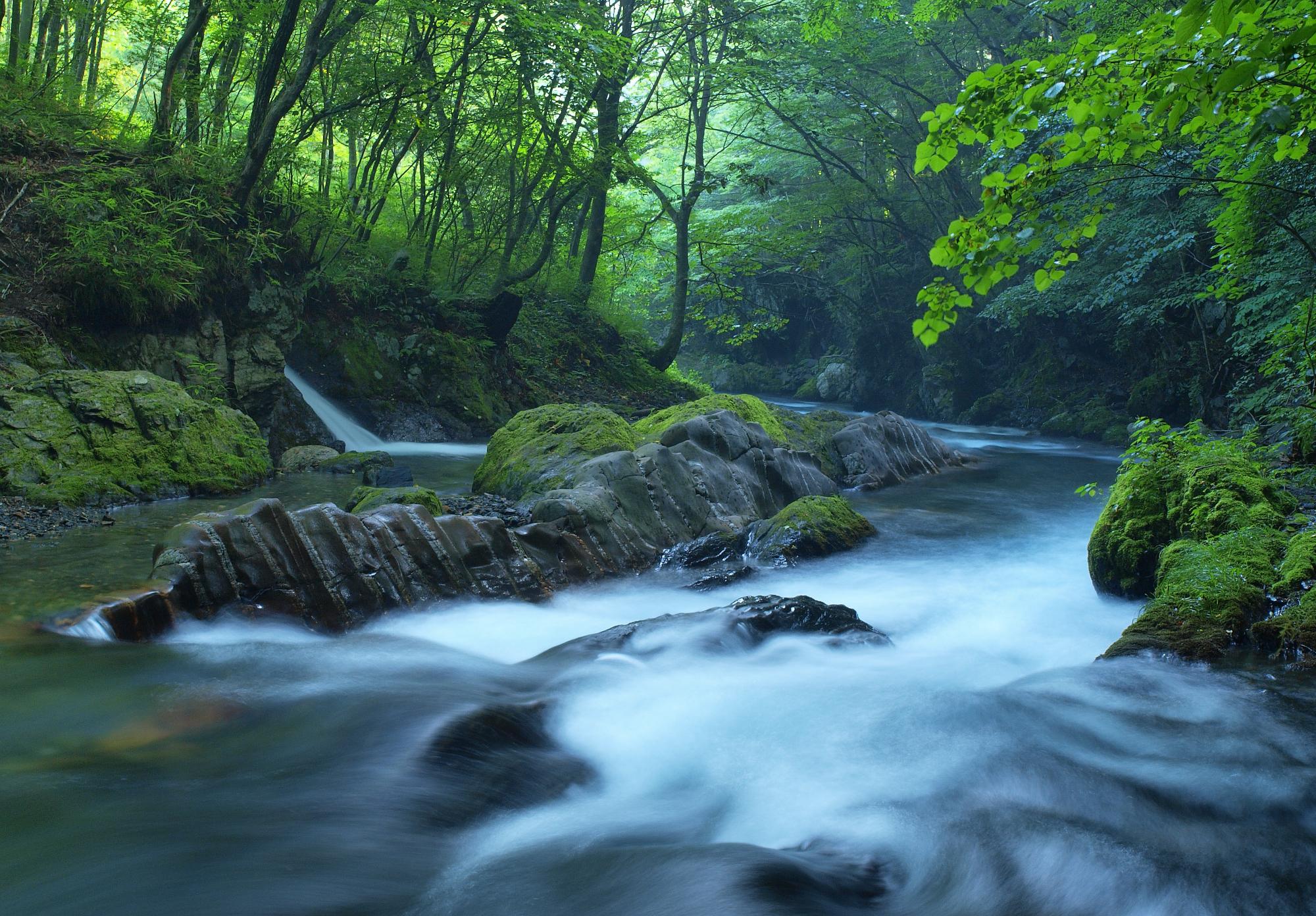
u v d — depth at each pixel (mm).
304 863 2883
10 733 3771
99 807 3180
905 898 2920
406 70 15352
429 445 15227
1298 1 3916
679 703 4555
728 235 30531
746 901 2637
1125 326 24875
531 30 16188
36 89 12602
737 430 10227
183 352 11477
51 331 10102
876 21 27484
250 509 5730
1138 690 4477
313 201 14586
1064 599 7102
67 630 4824
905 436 15195
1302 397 10594
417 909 2713
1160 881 2943
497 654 5535
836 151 33250
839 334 40188
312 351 14898
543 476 9211
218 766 3557
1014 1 26281
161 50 17312
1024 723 4211
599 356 22359
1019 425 27859
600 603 6836
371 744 3740
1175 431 7441
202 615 5344
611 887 2830
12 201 10578
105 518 7824
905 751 3988
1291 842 3164
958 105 3973
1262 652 4840
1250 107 4129
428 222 19672
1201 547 5777
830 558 8422
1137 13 16672
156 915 2555
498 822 3371
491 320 18109
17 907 2580
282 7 13492
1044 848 3156
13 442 8398
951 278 31719
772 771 3865
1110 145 4133
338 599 5734
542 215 22953
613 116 21641
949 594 7336
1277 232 11375
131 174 11430
